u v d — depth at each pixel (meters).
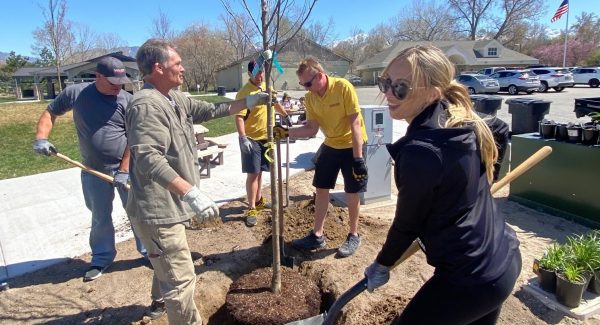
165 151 2.40
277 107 4.22
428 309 1.76
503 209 5.09
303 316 2.99
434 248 1.71
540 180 4.94
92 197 3.61
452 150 1.56
